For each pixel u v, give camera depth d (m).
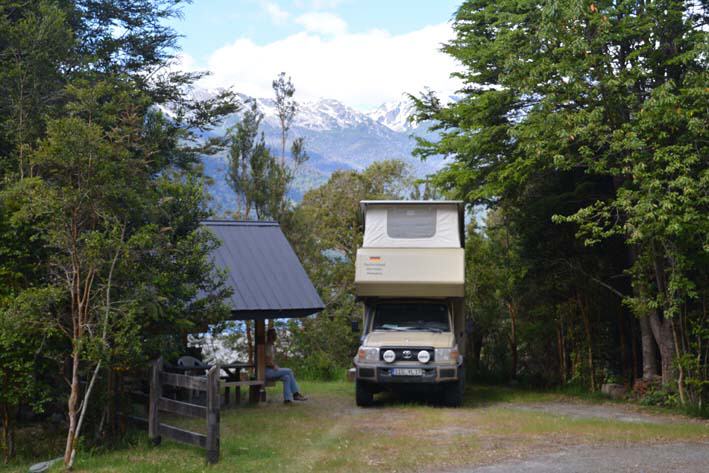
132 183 10.03
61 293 9.23
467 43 20.55
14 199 9.70
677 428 11.98
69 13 17.70
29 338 9.53
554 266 20.50
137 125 10.80
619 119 16.02
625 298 16.38
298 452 9.81
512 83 16.95
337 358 25.84
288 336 25.83
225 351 24.03
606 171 15.48
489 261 24.17
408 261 15.93
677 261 14.69
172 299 10.50
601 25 15.20
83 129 9.07
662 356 16.59
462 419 13.11
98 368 9.16
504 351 24.16
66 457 8.98
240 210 26.66
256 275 15.62
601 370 19.61
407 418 13.31
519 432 11.45
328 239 40.19
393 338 15.70
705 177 13.68
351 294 29.06
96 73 14.46
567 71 15.30
